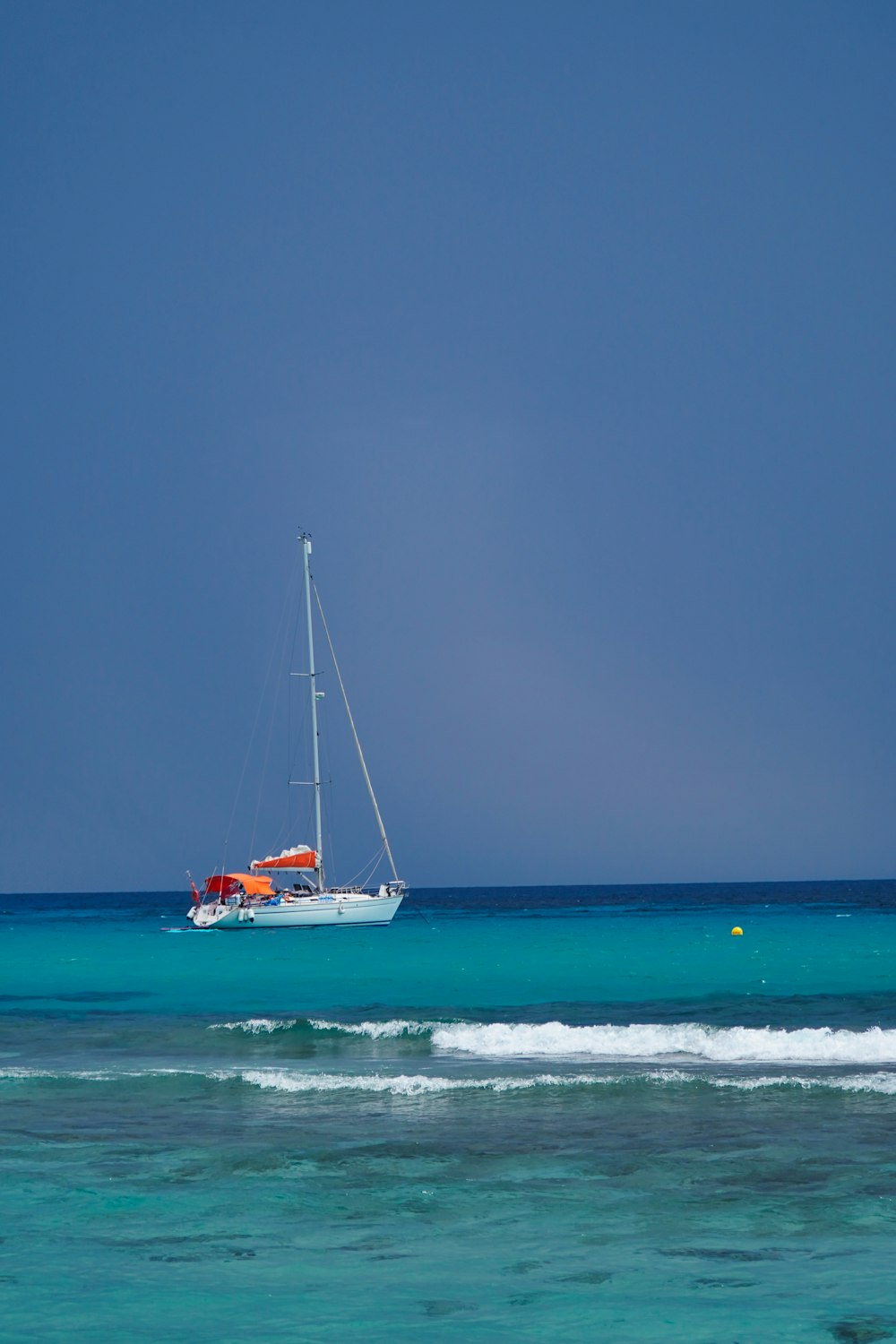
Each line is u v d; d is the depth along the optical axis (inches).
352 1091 933.2
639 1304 495.5
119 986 1886.1
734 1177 681.0
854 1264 539.8
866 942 2915.8
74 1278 531.8
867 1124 805.9
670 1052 1138.0
